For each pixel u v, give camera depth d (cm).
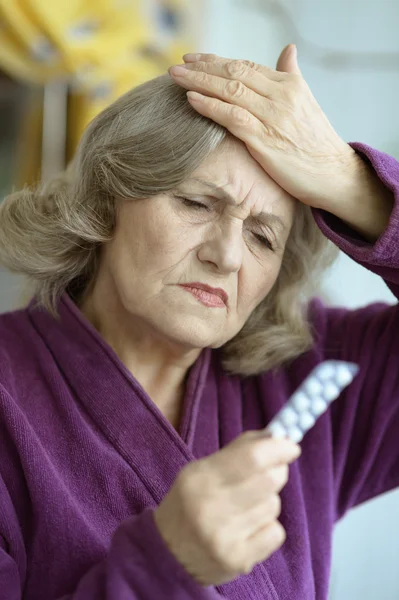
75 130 203
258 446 59
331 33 264
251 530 59
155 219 81
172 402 93
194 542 59
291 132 82
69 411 83
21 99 206
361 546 238
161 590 61
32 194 96
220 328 85
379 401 98
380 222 88
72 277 92
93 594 63
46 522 76
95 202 87
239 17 250
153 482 82
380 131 260
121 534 64
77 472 81
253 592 81
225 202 81
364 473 98
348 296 251
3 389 80
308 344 100
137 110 84
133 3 201
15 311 96
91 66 195
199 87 82
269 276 88
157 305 83
